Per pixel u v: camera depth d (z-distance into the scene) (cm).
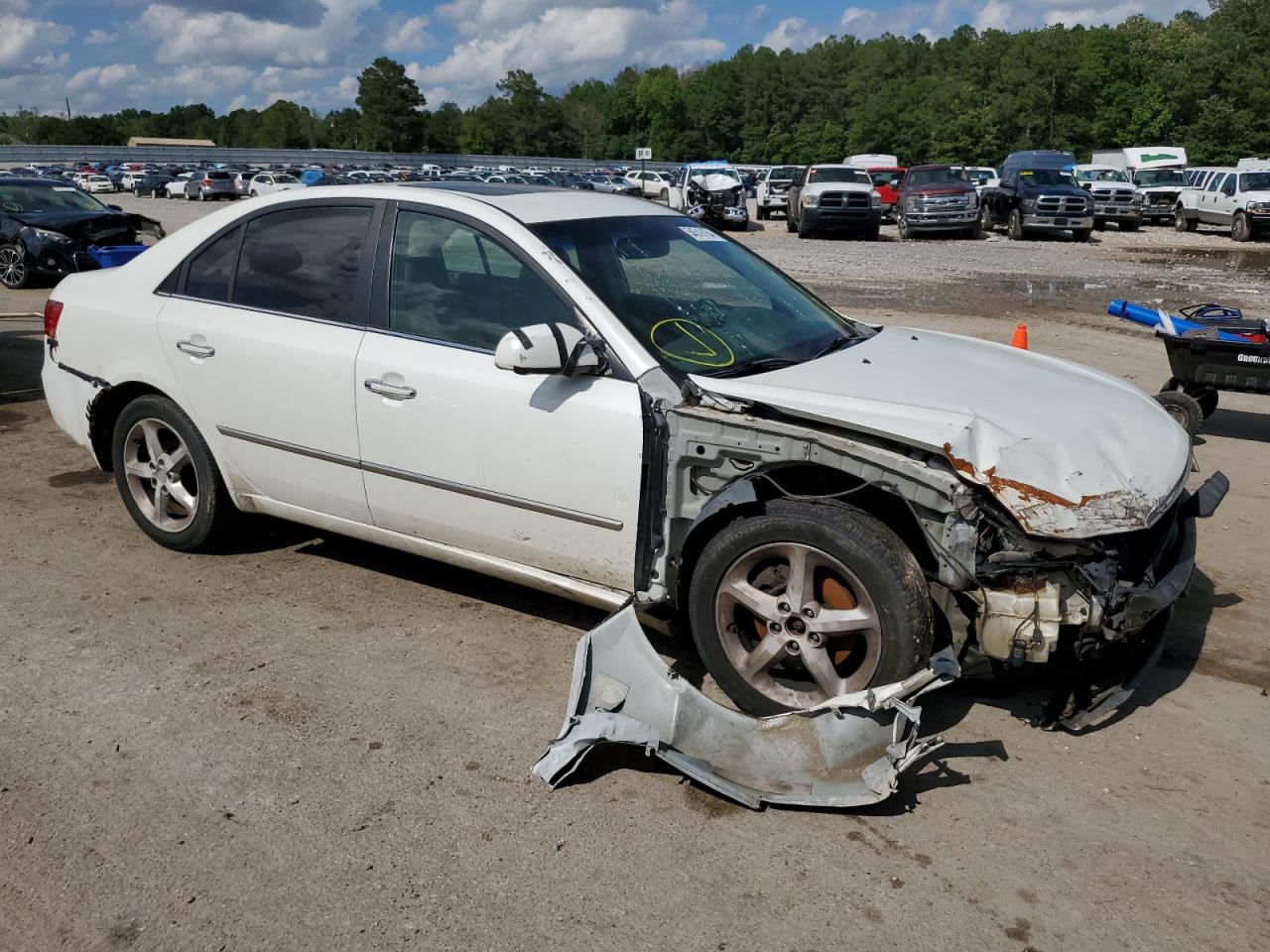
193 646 393
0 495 565
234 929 251
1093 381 394
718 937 250
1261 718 358
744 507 344
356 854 278
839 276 1864
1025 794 311
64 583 448
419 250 394
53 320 495
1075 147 9300
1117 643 359
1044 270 1986
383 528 413
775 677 348
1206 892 268
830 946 247
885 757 298
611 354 348
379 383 388
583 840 286
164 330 446
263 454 431
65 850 278
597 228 400
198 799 300
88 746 326
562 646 399
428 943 247
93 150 8088
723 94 14288
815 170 2894
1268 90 7975
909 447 314
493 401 363
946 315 1341
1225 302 1466
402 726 341
